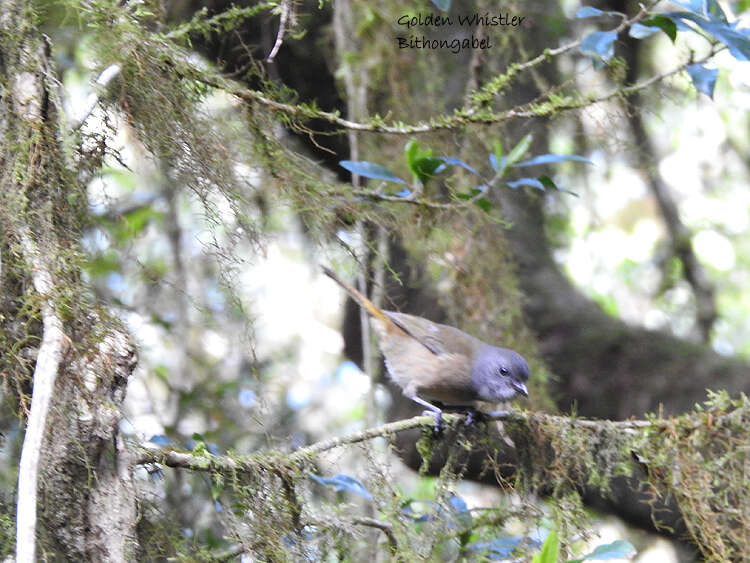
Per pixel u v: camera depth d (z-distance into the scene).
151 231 14.19
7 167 6.12
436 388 10.23
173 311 13.52
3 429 6.86
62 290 5.71
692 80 7.40
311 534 7.13
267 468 6.62
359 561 8.66
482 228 11.69
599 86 13.13
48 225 6.00
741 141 20.14
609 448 7.94
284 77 12.28
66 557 5.70
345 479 8.00
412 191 9.39
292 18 7.48
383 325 10.56
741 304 21.31
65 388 5.62
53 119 6.38
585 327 13.90
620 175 20.27
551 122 10.23
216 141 7.23
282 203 8.05
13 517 6.41
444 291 11.93
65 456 5.63
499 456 10.62
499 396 9.99
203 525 9.68
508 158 8.77
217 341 14.43
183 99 7.05
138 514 6.24
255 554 6.52
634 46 14.41
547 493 9.03
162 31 8.16
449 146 10.81
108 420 5.72
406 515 7.72
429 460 8.34
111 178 13.24
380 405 13.33
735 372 13.20
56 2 7.32
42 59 6.43
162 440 7.59
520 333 12.12
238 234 7.40
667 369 13.39
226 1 11.04
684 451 7.71
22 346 5.88
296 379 17.03
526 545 7.69
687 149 20.36
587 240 17.00
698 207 21.28
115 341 5.95
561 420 8.05
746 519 7.52
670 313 18.89
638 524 12.78
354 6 11.48
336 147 12.47
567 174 15.73
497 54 11.85
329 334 18.95
